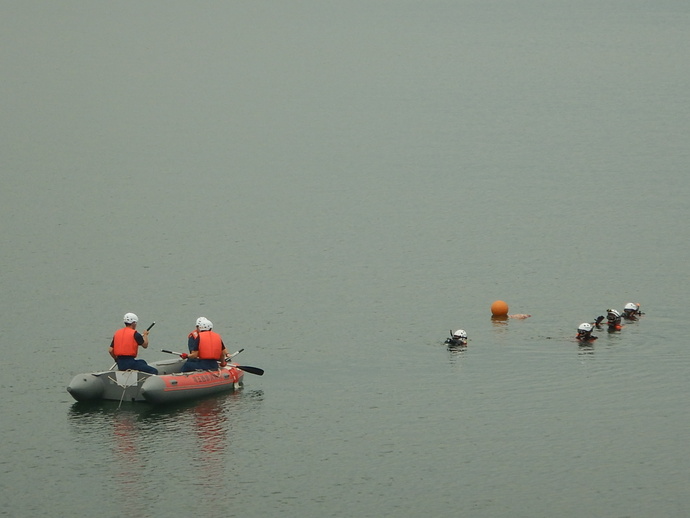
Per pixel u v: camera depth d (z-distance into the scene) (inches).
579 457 1482.5
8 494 1373.0
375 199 3627.0
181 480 1412.4
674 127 4963.1
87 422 1624.0
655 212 3319.4
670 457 1478.8
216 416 1651.1
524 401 1713.8
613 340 2052.2
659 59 7628.0
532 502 1346.0
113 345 1718.8
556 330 2138.3
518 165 4205.2
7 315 2304.4
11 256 2864.2
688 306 2306.8
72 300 2432.3
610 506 1332.4
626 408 1673.2
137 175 4079.7
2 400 1737.2
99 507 1332.4
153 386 1660.9
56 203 3565.5
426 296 2440.9
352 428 1603.1
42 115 5580.7
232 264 2773.1
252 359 1975.9
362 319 2252.7
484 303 2372.0
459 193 3700.8
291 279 2618.1
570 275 2615.7
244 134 5108.3
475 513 1316.4
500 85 6702.8
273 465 1460.4
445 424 1612.9
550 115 5467.5
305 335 2138.3
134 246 2979.8
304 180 3988.7
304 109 5940.0
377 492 1376.7
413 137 4950.8
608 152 4416.8
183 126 5344.5
